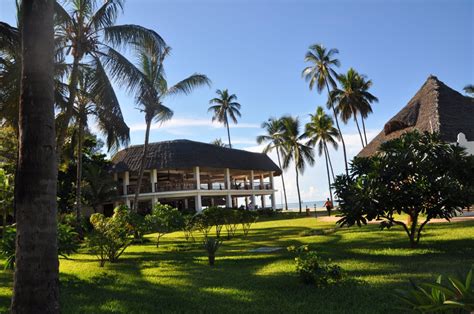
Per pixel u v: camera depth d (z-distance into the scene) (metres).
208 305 6.27
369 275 7.70
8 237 9.90
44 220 4.12
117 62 14.43
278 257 11.03
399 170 10.05
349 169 11.33
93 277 9.34
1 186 21.56
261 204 50.88
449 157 10.14
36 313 3.96
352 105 42.25
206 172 45.94
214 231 22.97
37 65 4.31
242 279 8.15
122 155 39.72
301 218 33.53
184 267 10.25
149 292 7.43
